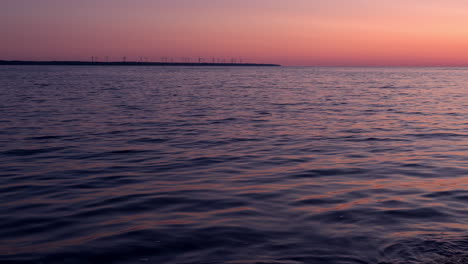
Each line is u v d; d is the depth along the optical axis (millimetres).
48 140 16656
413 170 11523
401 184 10078
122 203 8680
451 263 5680
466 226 7160
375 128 19828
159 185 10133
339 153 14023
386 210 8062
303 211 8055
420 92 49219
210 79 99375
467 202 8578
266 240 6598
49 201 8828
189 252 6176
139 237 6770
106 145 15625
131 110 28297
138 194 9344
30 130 19234
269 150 14641
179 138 17219
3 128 19766
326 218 7629
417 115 25250
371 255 6000
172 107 30500
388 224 7273
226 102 35000
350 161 12758
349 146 15305
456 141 16172
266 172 11430
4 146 15352
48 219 7691
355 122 22047
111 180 10617
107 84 69750
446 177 10734
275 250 6211
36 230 7137
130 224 7402
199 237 6754
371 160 12875
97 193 9445
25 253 6191
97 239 6703
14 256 6086
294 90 53500
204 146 15453
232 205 8500
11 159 13203
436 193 9266
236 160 13023
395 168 11781
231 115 25391
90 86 62469
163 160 13062
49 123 21625
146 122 22203
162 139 16969
